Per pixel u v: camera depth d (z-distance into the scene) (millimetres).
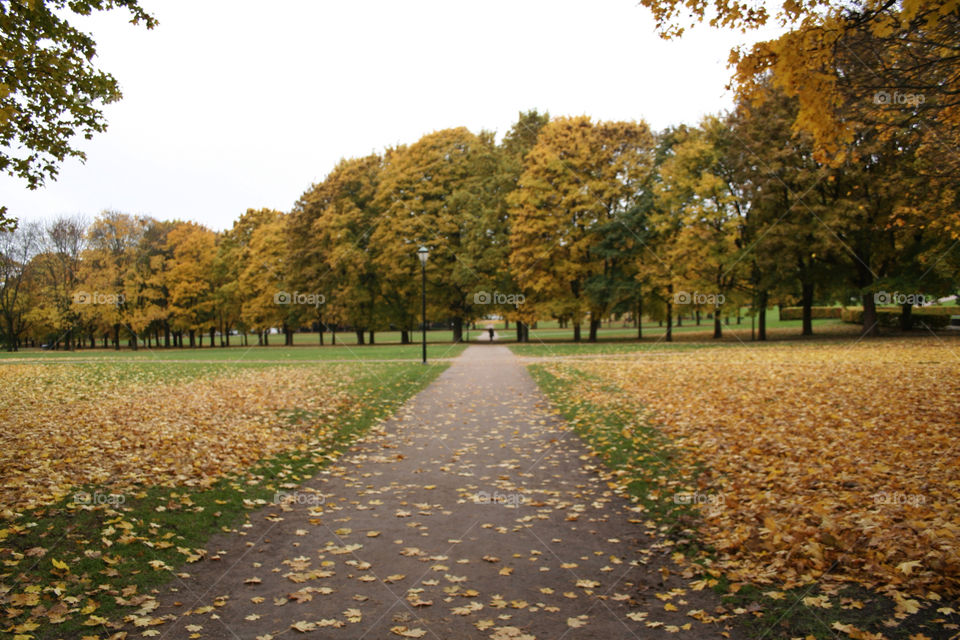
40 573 4414
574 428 10422
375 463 8414
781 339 32438
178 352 38562
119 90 9227
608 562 5016
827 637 3631
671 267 33875
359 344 45156
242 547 5363
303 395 14078
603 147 34969
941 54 6988
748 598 4215
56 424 9867
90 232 49375
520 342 41031
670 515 6039
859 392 12000
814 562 4574
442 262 39875
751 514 5711
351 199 44156
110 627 3846
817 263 31438
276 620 4047
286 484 7281
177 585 4547
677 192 33781
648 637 3783
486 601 4340
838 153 6762
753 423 9648
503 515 6234
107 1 8477
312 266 44312
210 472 7328
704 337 37938
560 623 3998
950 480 6172
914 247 28469
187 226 55438
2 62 6887
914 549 4535
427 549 5344
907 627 3650
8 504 5566
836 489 6203
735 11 6121
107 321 47750
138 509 5863
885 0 5691
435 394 14906
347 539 5594
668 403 12133
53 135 9125
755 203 30656
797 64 5820
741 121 30859
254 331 57031
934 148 11812
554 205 35719
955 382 12516
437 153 40812
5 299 49625
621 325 75938
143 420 10453
